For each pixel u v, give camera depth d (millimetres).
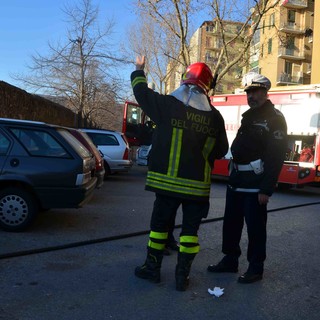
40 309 3568
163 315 3559
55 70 28297
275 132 4266
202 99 4227
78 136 8555
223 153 4414
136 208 8547
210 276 4605
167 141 4062
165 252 5273
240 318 3578
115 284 4207
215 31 26172
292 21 47062
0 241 5555
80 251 5301
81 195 6121
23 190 6020
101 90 30453
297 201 11180
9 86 14844
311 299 4094
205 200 4145
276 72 47875
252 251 4516
